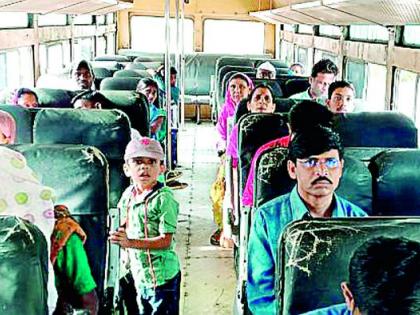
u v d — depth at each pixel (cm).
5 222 118
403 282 104
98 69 767
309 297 140
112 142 305
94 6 800
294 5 696
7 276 113
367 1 391
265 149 259
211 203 609
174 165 749
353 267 111
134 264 282
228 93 561
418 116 455
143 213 276
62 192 221
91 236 224
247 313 261
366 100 595
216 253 471
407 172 213
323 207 190
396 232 139
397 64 490
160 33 1251
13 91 487
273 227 188
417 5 342
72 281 174
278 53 1201
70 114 306
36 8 585
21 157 152
